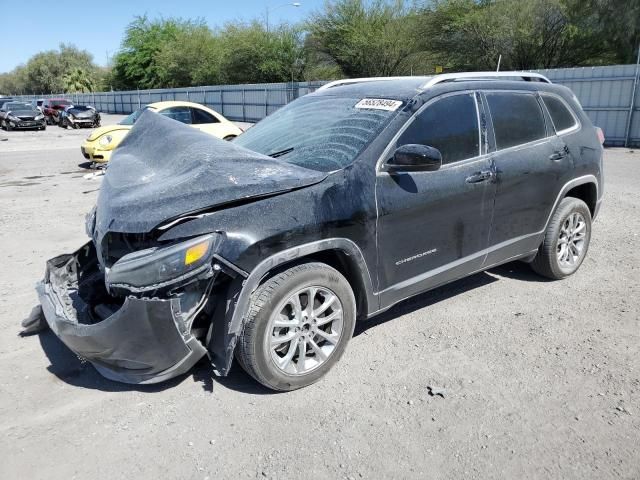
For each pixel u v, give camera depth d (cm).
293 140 405
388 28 3256
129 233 318
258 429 308
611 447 288
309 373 343
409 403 329
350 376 359
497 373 359
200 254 296
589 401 327
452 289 500
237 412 324
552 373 357
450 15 2988
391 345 398
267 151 405
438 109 394
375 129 371
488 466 276
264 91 3297
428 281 398
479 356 380
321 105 438
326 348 352
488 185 413
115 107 5397
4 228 757
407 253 378
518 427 305
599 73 1808
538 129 464
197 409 328
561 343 396
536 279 518
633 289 491
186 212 305
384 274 369
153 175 356
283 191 326
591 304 461
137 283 299
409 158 345
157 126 425
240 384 353
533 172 446
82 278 405
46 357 394
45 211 866
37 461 286
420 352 388
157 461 285
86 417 322
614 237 655
